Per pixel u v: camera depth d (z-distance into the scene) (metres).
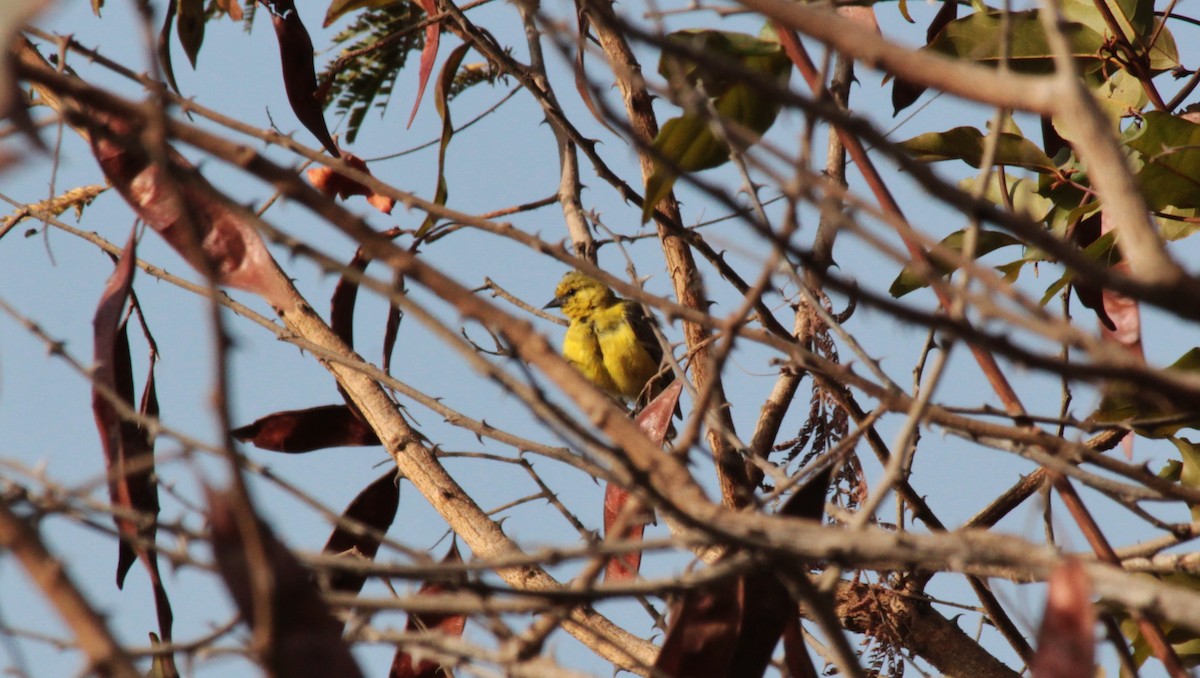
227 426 3.50
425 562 5.17
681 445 4.59
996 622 9.36
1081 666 3.66
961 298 3.89
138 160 5.93
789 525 4.29
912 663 8.81
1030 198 9.25
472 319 4.53
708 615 5.73
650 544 4.35
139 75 5.84
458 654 4.82
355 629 4.69
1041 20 8.73
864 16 8.19
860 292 3.75
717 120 4.20
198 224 5.79
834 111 3.65
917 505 8.80
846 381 5.79
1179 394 3.54
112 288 6.22
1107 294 8.08
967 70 3.50
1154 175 7.64
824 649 8.19
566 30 4.10
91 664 3.47
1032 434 5.75
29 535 3.58
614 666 8.30
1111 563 5.63
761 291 4.62
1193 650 8.20
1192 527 5.54
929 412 5.82
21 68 3.90
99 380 6.13
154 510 6.41
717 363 4.60
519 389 4.37
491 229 5.68
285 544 4.40
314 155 5.79
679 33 6.34
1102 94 8.95
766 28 6.70
